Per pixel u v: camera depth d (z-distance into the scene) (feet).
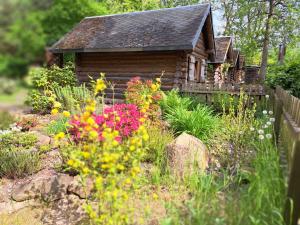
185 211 10.44
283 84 36.52
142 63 41.65
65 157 15.98
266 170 9.96
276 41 68.90
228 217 9.16
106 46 41.42
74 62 48.88
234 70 86.28
